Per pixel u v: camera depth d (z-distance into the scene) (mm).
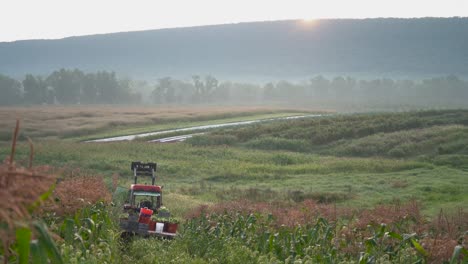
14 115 152000
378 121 114500
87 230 15609
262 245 22094
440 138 92250
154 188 29766
